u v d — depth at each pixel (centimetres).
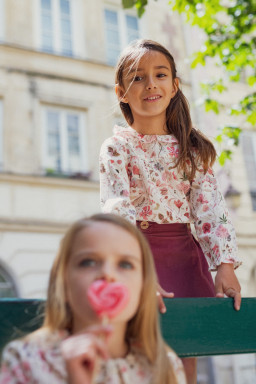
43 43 998
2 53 952
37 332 118
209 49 526
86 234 119
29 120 940
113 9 1088
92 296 105
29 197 910
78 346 94
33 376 107
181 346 144
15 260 876
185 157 209
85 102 991
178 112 220
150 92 210
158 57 215
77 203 940
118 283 107
